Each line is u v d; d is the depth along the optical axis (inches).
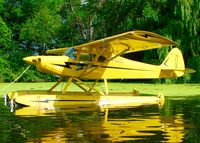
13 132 252.4
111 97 481.7
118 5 1163.3
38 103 450.3
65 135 239.5
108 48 500.1
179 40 979.3
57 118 326.6
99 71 506.6
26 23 1290.6
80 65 493.0
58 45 1347.2
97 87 761.0
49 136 236.8
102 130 257.8
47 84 896.9
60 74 486.9
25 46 1378.0
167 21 1026.1
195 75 959.6
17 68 1273.4
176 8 975.0
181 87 759.7
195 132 247.1
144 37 432.8
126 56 1129.4
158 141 219.5
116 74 520.7
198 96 567.5
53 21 1299.2
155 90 681.0
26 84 905.5
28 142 219.8
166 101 493.0
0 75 1208.8
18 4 1417.3
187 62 986.1
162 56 955.3
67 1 1460.4
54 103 455.8
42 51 1368.1
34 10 1387.8
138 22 1074.1
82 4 1403.8
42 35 1273.4
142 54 1114.7
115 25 1171.9
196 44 984.9
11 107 433.1
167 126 273.9
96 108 418.9
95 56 501.0
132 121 302.7
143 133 245.6
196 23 981.2
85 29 1400.1
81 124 287.3
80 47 487.2
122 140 223.0
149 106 435.5
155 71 556.4
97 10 1284.4
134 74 536.7
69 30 1369.3
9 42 1312.7
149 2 1050.1
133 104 466.6
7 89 726.5
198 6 971.9
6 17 1408.7
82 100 471.5
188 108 400.8
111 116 339.0
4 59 1280.8
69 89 714.8
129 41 463.2
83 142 217.9
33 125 284.5
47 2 1416.1
